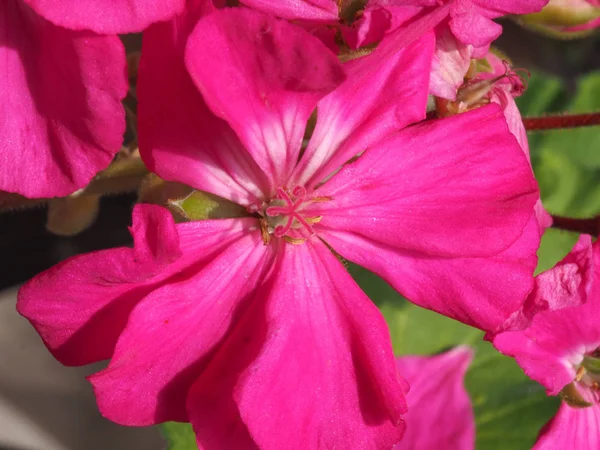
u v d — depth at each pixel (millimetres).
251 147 86
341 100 89
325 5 83
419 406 139
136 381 84
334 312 90
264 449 83
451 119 90
